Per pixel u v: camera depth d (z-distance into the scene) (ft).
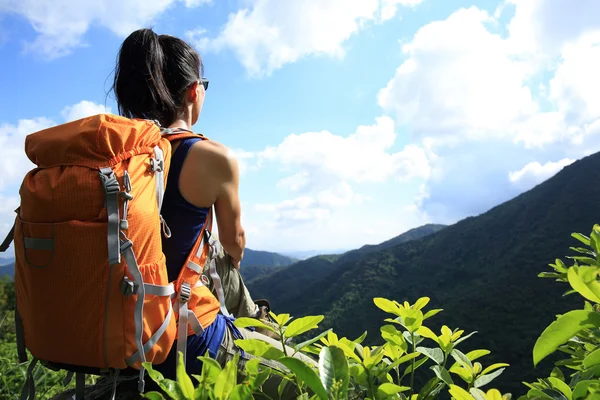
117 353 4.42
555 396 2.94
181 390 2.87
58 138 4.65
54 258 4.39
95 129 4.60
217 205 5.70
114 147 4.65
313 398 3.24
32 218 4.54
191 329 5.09
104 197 4.48
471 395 3.02
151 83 5.93
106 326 4.38
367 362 3.50
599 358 2.32
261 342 3.47
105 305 4.37
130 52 6.05
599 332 3.05
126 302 4.40
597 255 4.26
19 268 4.68
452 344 3.94
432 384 3.56
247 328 6.01
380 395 3.31
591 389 2.36
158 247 4.75
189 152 5.46
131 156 4.75
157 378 2.92
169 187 5.34
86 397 5.08
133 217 4.51
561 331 2.26
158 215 4.83
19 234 4.66
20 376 10.37
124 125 4.81
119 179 4.55
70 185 4.46
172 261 5.24
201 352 5.15
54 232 4.39
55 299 4.43
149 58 5.95
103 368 4.66
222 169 5.53
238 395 2.73
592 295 2.37
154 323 4.60
